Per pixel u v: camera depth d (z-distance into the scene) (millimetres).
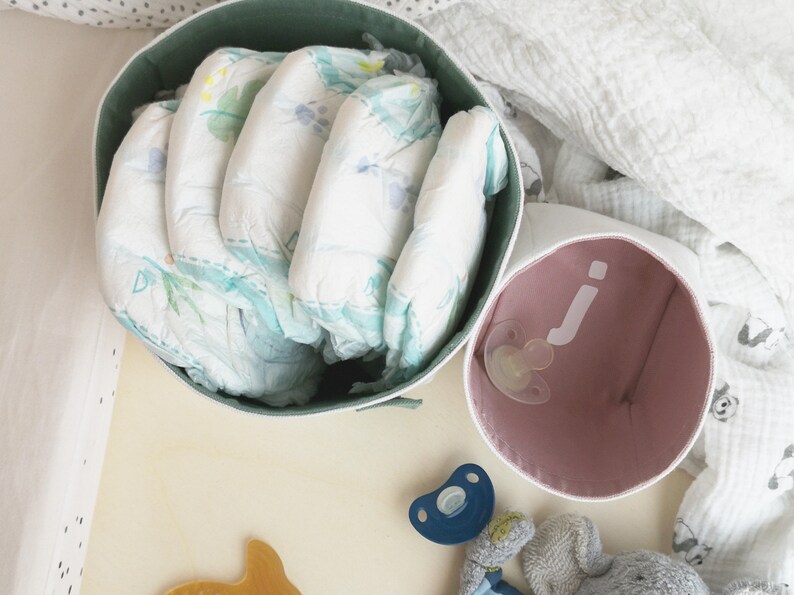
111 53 751
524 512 698
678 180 705
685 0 734
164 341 569
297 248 499
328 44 644
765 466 703
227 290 552
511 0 693
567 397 737
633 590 632
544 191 823
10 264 668
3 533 606
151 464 690
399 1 707
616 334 740
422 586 688
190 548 676
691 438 595
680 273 581
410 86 545
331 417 712
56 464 625
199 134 538
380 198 517
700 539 723
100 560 668
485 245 638
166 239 550
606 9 704
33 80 731
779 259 709
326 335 628
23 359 645
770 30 744
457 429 720
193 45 621
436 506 684
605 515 728
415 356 554
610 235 575
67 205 690
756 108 703
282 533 684
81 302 665
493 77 754
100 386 676
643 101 703
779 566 696
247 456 698
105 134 605
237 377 607
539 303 740
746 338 747
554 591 693
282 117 527
